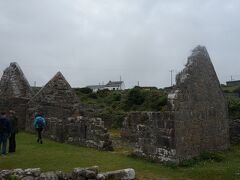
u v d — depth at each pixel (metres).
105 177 12.80
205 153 17.89
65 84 30.25
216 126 19.44
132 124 23.80
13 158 16.47
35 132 27.33
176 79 17.22
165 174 14.72
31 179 12.53
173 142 16.16
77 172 12.82
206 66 19.11
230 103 30.67
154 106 44.31
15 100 29.30
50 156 17.06
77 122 22.52
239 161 17.20
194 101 17.75
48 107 29.02
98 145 20.66
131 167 15.45
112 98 54.44
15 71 31.92
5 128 17.20
